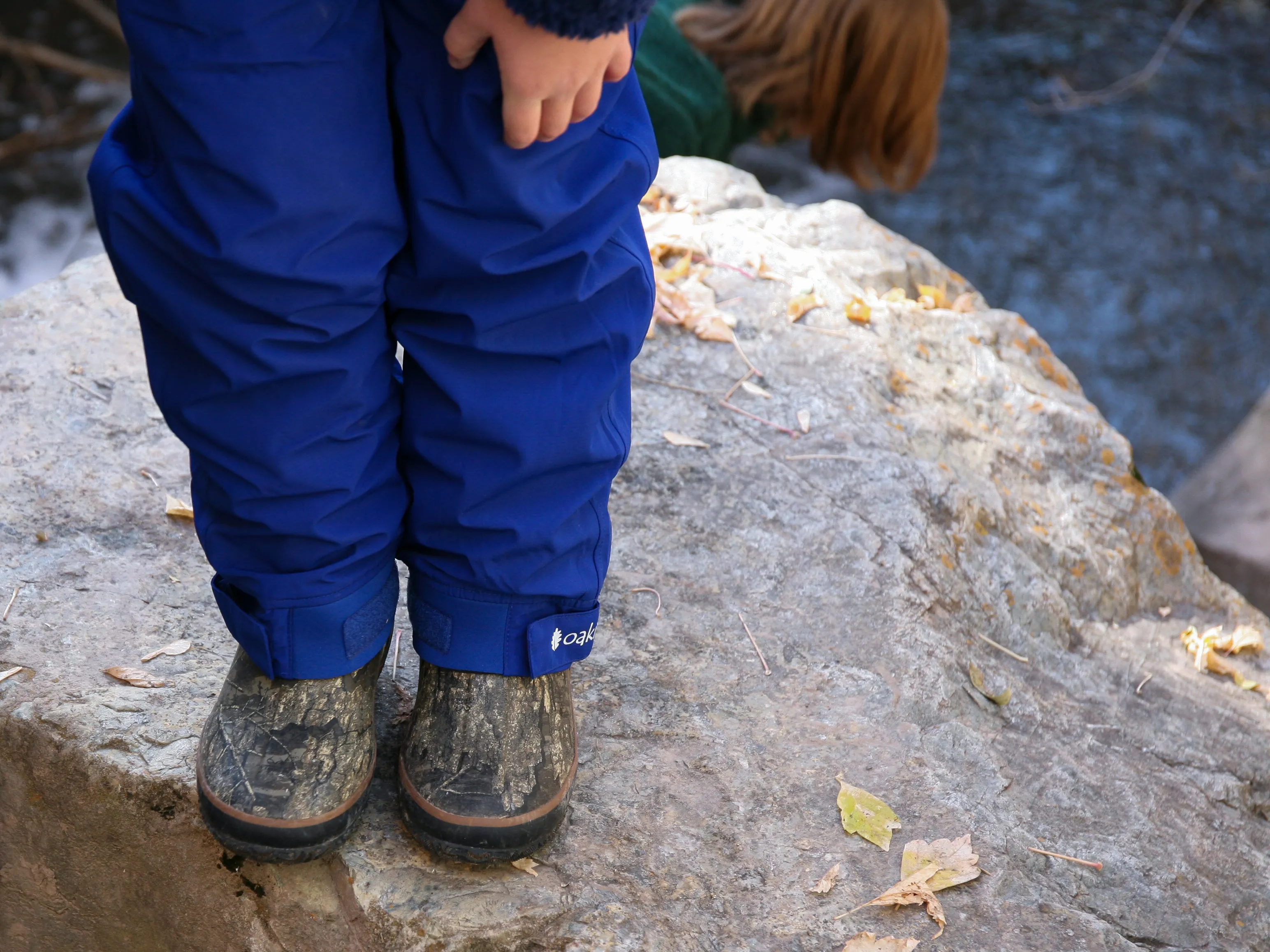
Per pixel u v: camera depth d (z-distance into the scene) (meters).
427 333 1.15
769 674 1.72
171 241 1.02
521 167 1.04
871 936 1.35
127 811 1.43
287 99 0.97
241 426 1.10
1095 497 2.45
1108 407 6.18
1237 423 6.09
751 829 1.46
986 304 2.91
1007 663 2.00
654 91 3.40
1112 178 7.41
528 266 1.09
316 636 1.22
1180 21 8.29
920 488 2.13
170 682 1.53
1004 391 2.56
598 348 1.18
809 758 1.58
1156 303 6.67
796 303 2.53
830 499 2.07
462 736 1.28
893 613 1.86
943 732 1.71
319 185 1.01
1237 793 1.93
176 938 1.49
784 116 3.62
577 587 1.27
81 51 7.11
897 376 2.45
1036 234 7.06
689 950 1.31
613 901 1.34
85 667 1.54
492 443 1.17
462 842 1.28
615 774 1.50
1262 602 4.09
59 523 1.79
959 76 8.13
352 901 1.31
